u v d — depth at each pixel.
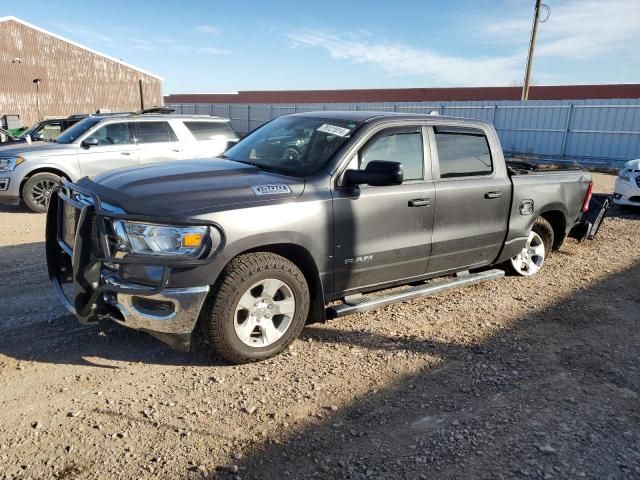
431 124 4.88
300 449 2.96
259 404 3.38
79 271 3.55
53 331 4.27
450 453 2.96
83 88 36.84
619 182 11.12
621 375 3.94
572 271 6.58
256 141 5.01
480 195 5.15
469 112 25.33
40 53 34.56
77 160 9.73
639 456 2.99
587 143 21.84
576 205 6.50
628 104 20.53
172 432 3.06
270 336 3.93
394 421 3.26
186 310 3.51
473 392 3.62
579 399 3.58
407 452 2.96
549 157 22.97
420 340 4.41
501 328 4.73
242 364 3.87
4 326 4.33
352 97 50.81
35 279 5.54
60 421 3.11
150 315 3.51
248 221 3.65
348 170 4.18
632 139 20.55
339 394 3.54
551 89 39.41
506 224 5.52
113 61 37.88
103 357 3.90
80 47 36.12
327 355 4.09
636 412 3.45
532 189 5.74
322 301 4.20
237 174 4.14
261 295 3.84
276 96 57.53
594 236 8.14
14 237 7.55
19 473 2.67
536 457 2.95
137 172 4.16
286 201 3.86
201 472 2.73
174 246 3.45
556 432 3.19
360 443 3.03
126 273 3.53
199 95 64.19
